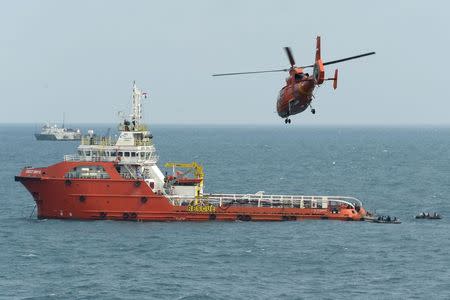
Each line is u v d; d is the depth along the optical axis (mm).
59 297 174500
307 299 173500
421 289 181625
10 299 172500
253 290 179875
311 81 185375
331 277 191125
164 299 173250
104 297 174625
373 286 183750
